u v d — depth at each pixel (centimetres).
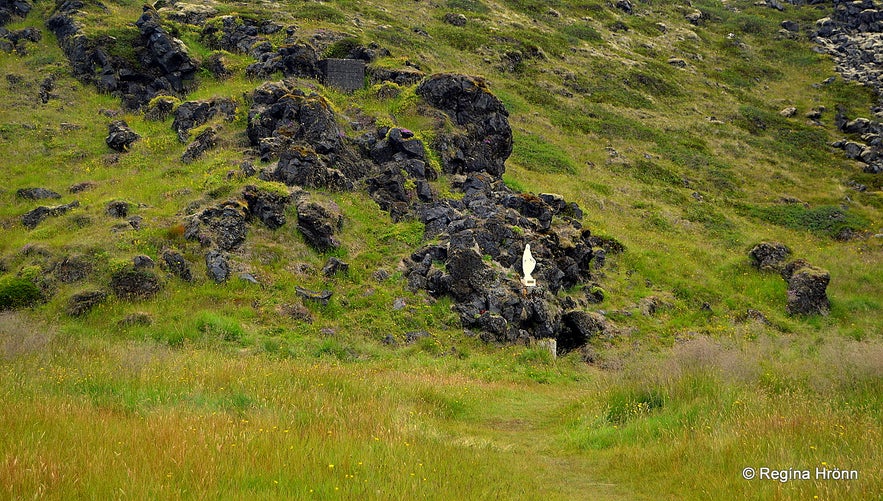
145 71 3431
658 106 5841
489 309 2097
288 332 1834
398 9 6366
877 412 848
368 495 564
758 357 1183
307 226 2266
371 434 838
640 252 3130
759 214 4131
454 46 5706
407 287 2150
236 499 521
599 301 2581
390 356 1819
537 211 2698
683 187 4356
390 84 3291
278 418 852
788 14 9456
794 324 2725
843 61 7806
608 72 6231
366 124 2973
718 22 9131
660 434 913
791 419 816
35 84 3334
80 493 504
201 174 2541
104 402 914
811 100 6644
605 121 5134
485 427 1178
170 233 2088
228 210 2177
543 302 2170
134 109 3303
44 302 1814
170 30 3619
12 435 635
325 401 1009
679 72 6888
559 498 691
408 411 1089
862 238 3862
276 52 3591
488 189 2800
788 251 3253
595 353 2141
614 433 984
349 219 2408
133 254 1981
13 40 3659
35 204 2419
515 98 5066
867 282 3206
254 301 1938
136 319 1752
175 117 3055
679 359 1167
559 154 4272
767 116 6050
